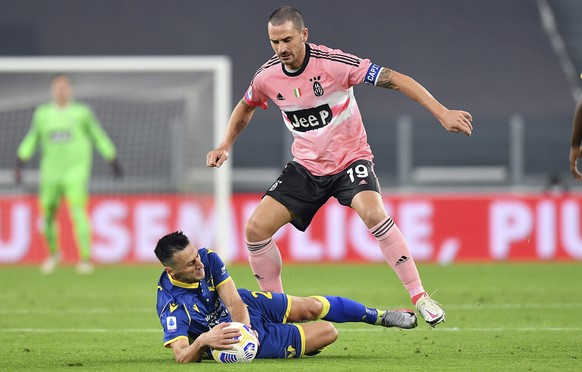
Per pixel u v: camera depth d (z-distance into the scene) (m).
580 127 28.97
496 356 26.64
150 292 49.16
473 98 88.62
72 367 24.70
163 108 73.44
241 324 24.47
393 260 27.30
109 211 64.56
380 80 26.72
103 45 93.25
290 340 25.33
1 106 76.12
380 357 26.47
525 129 81.44
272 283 29.00
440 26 94.50
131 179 72.38
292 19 26.67
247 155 82.12
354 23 94.44
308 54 27.31
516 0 95.81
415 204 64.12
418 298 27.05
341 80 27.14
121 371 23.75
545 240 63.69
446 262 63.84
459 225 64.19
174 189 70.81
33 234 65.25
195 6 96.12
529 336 31.81
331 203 64.44
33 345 30.44
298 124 28.12
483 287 50.25
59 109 58.00
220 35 93.88
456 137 82.19
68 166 58.44
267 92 28.16
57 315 39.88
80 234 59.72
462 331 33.56
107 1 96.12
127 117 73.44
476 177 75.50
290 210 28.28
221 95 62.91
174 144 66.00
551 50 92.25
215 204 64.75
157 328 35.44
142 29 94.44
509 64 91.31
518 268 60.50
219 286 24.62
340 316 26.48
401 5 96.12
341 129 27.86
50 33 93.81
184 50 92.88
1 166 75.06
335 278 55.78
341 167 27.98
